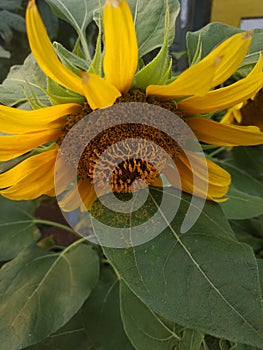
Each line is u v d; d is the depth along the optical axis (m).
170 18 0.19
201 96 0.15
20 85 0.19
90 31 0.28
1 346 0.20
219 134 0.17
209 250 0.15
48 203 0.31
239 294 0.15
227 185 0.18
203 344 0.19
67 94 0.15
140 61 0.17
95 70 0.15
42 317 0.20
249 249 0.15
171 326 0.20
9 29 0.29
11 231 0.26
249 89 0.15
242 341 0.14
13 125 0.15
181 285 0.15
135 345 0.19
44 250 0.24
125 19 0.13
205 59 0.13
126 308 0.20
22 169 0.17
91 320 0.23
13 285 0.22
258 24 0.31
